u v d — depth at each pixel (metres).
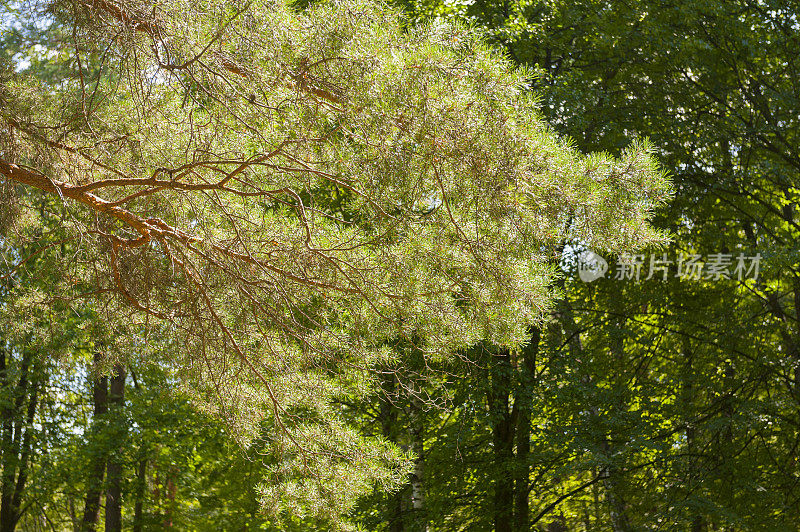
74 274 6.81
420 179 4.50
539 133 4.30
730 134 12.16
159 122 5.75
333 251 5.74
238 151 5.78
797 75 12.30
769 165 11.82
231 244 5.82
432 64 4.02
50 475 14.78
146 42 4.58
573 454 12.03
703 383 12.34
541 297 5.10
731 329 12.58
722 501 11.66
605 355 13.34
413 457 6.99
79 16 4.44
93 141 5.86
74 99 5.56
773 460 12.38
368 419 13.29
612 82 12.77
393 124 4.23
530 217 4.35
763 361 12.14
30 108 5.57
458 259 5.04
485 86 4.02
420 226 5.02
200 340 6.51
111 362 7.58
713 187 12.40
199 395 7.20
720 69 12.91
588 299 13.40
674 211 12.42
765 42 12.12
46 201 7.22
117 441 14.19
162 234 5.70
